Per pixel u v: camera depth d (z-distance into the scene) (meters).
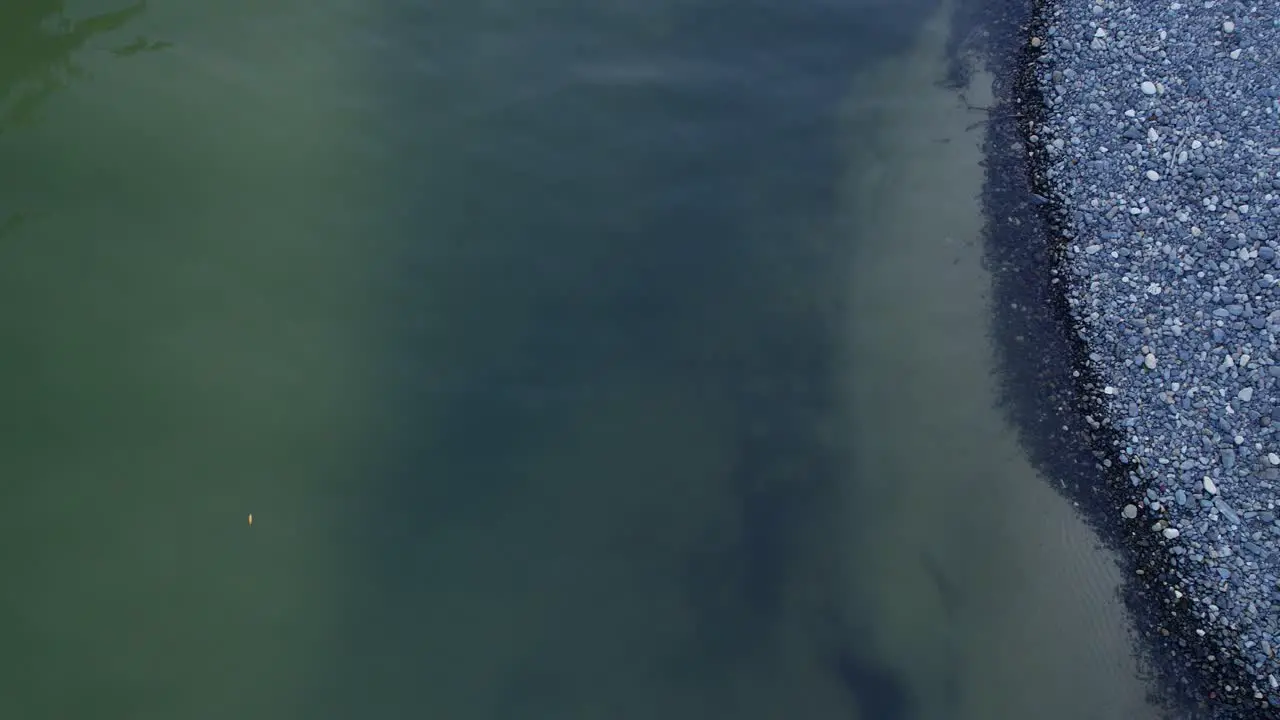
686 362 8.90
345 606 7.40
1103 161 10.51
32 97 9.46
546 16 10.83
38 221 8.79
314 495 7.84
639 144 10.10
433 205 9.42
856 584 7.95
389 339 8.66
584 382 8.65
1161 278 9.70
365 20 10.45
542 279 9.15
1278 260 9.51
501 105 10.12
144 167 9.19
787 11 11.39
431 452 8.14
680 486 8.21
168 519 7.61
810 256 9.72
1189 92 10.74
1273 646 7.80
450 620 7.40
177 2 10.27
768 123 10.50
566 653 7.35
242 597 7.36
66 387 8.08
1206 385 9.03
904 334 9.42
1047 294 9.82
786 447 8.57
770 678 7.41
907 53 11.32
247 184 9.26
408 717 7.01
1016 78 11.26
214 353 8.39
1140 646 7.91
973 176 10.52
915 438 8.82
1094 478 8.77
